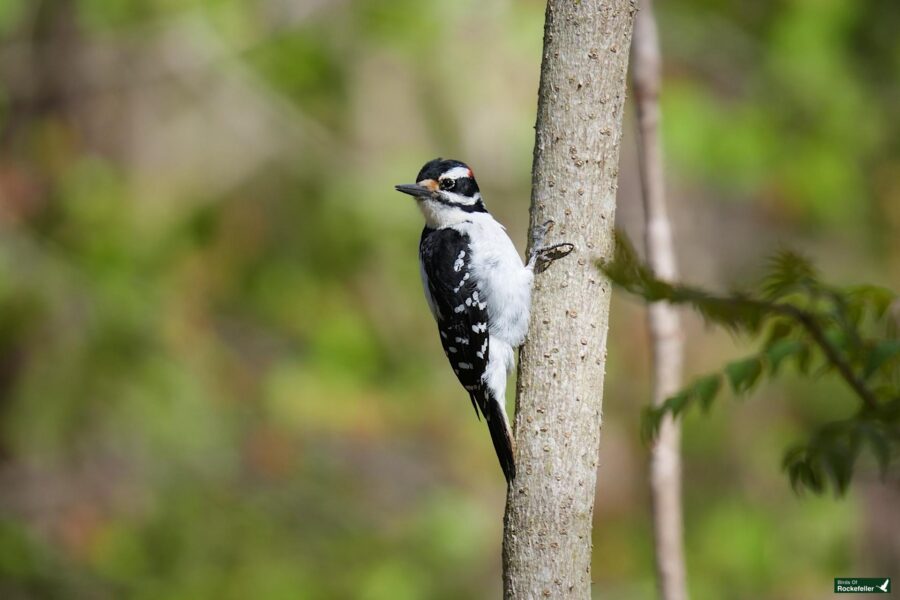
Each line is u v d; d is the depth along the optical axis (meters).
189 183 16.31
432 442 16.02
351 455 16.11
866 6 16.50
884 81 16.59
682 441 15.27
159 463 15.25
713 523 14.87
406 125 16.39
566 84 5.57
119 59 16.14
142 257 15.69
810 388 15.29
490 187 16.12
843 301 4.58
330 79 16.64
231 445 15.58
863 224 16.67
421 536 15.07
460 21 15.96
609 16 5.55
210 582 14.81
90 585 14.61
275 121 16.53
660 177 7.08
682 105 15.25
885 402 4.39
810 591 14.61
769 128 15.81
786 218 16.48
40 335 15.00
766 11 16.64
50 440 15.03
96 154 16.08
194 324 15.72
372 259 16.19
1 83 15.75
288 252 16.42
